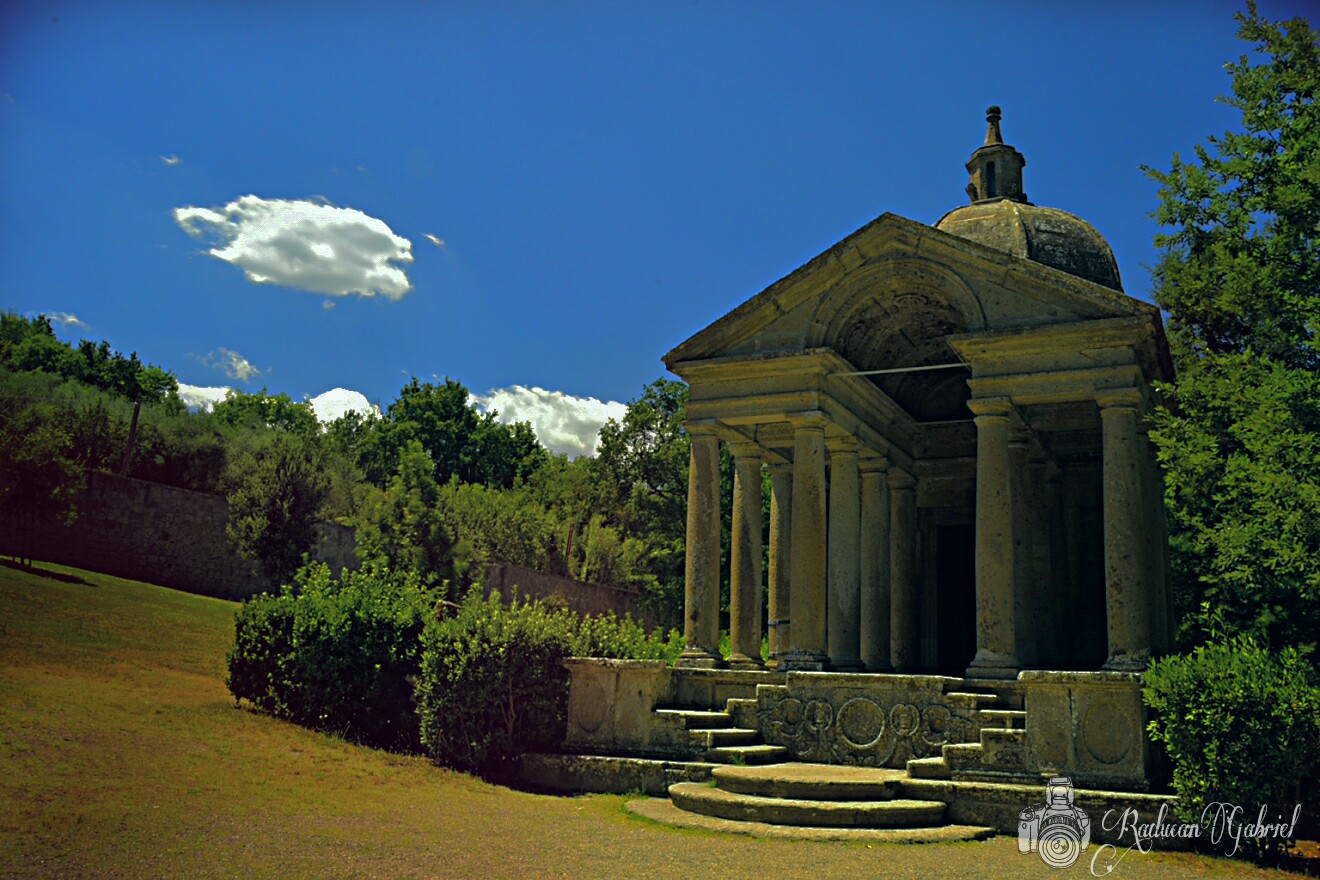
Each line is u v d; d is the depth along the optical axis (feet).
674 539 175.32
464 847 34.94
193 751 45.24
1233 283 58.39
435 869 31.60
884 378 70.59
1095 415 64.90
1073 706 43.21
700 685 55.26
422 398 263.29
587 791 49.67
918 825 41.39
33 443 109.40
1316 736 38.73
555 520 171.83
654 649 67.67
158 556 119.75
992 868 34.63
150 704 53.93
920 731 48.32
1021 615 62.03
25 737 42.22
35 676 55.83
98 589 97.30
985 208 66.90
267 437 157.48
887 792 43.34
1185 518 64.95
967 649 76.33
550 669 54.49
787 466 75.10
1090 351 53.52
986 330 55.01
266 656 57.98
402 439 247.50
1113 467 51.70
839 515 63.31
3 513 106.01
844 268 59.98
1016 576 62.39
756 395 61.21
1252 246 60.03
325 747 51.37
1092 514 72.64
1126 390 52.13
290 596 60.49
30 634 69.51
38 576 96.22
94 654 67.21
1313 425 50.78
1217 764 38.60
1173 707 39.99
